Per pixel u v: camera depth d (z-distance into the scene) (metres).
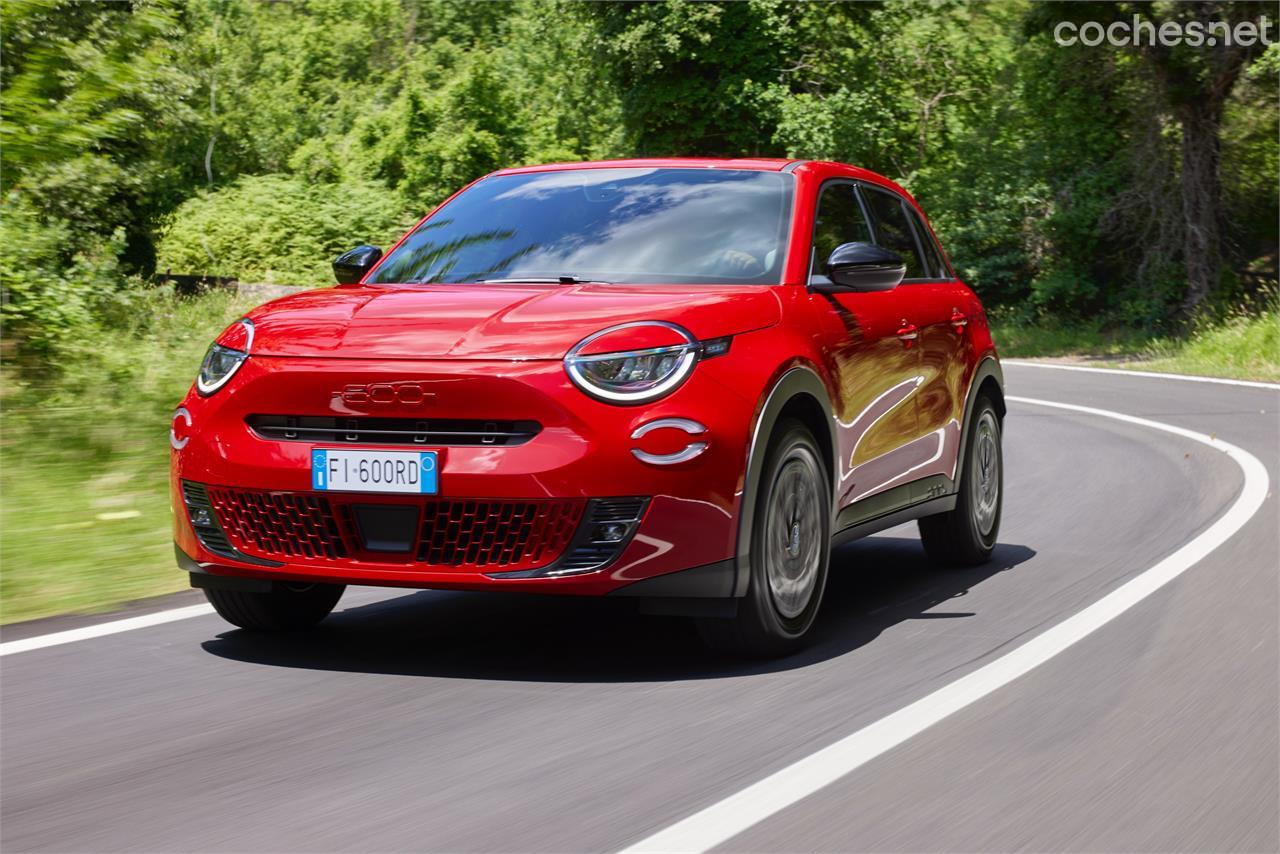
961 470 6.08
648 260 4.89
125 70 9.94
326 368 4.14
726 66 34.78
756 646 4.38
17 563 5.58
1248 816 3.02
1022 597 5.48
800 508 4.53
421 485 4.04
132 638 4.66
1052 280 27.48
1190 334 23.97
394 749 3.46
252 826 2.91
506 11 98.75
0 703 3.88
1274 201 26.91
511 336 4.14
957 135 32.88
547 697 3.99
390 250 5.33
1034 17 25.17
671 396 4.07
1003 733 3.62
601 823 2.93
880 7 34.50
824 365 4.67
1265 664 4.36
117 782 3.20
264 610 4.67
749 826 2.92
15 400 8.76
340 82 96.00
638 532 4.01
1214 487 8.52
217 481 4.27
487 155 63.84
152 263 35.78
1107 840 2.87
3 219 10.43
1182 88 24.50
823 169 5.50
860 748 3.48
